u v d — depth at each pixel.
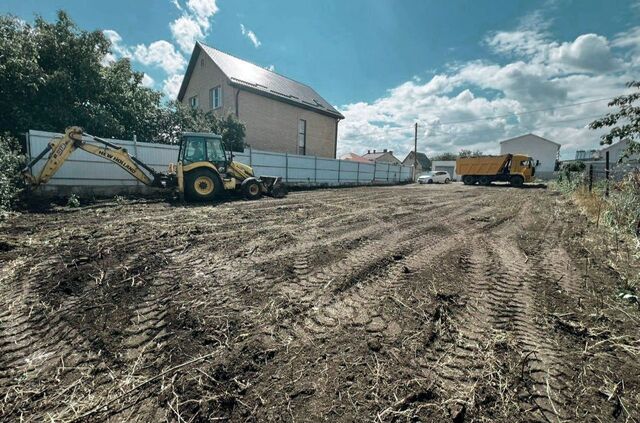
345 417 1.44
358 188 17.08
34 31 9.12
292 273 3.18
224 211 6.65
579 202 8.20
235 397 1.56
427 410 1.49
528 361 1.84
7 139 7.18
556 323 2.26
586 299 2.62
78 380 1.68
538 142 41.41
